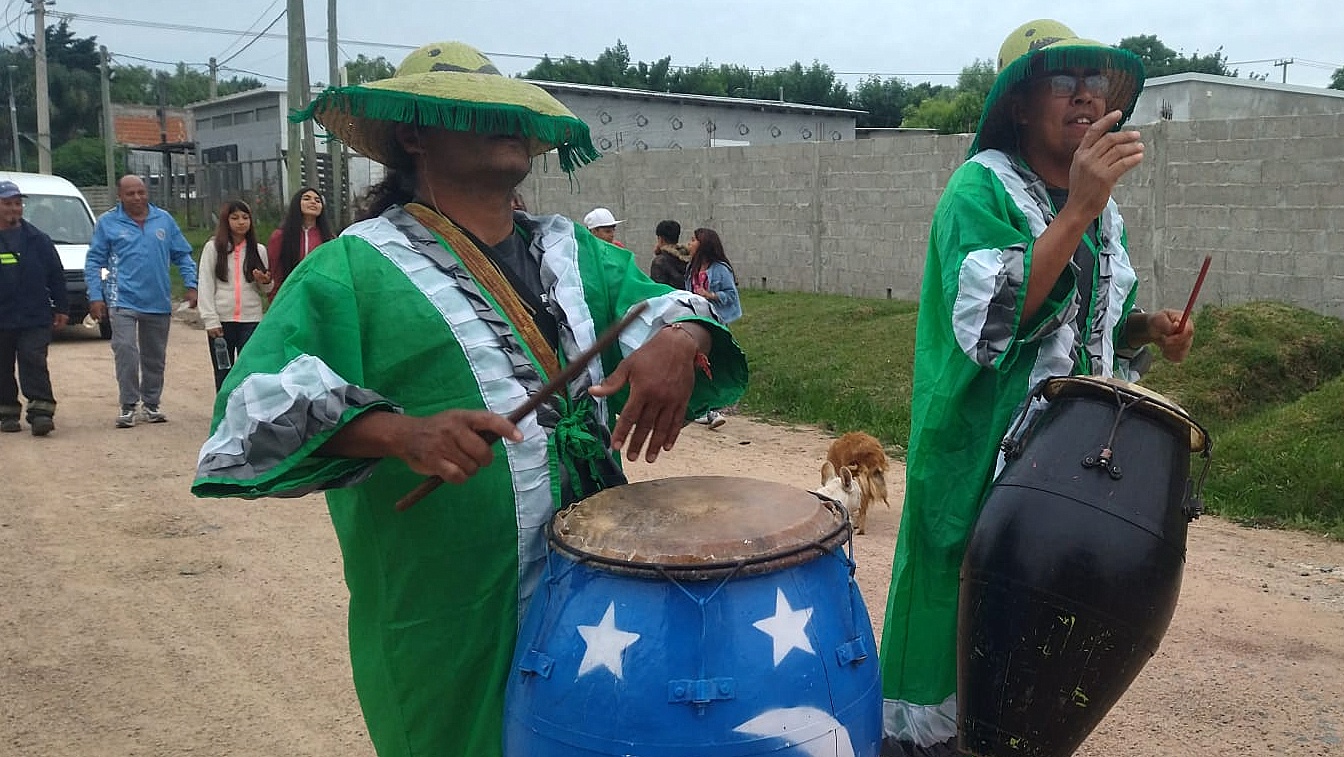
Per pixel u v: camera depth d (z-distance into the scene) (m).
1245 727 3.86
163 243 9.03
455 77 2.23
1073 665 2.33
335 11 19.45
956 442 2.75
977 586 2.43
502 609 2.21
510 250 2.40
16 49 59.22
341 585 5.34
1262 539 5.87
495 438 1.96
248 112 38.00
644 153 18.30
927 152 14.12
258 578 5.43
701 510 2.10
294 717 4.03
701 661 1.85
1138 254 11.27
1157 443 2.42
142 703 4.13
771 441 8.52
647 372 2.16
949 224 2.66
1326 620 4.76
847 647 1.99
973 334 2.50
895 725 2.87
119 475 7.41
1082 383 2.49
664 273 10.16
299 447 1.93
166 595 5.21
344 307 2.15
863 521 6.20
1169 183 10.89
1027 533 2.35
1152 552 2.31
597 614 1.92
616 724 1.86
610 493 2.24
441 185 2.34
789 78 58.88
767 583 1.92
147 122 59.59
